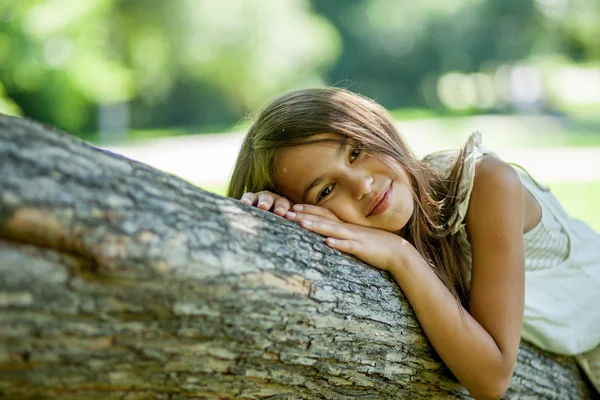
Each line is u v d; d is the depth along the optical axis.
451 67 38.41
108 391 1.53
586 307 2.60
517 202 2.24
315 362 1.82
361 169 2.14
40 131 1.47
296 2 29.73
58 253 1.40
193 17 26.47
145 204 1.53
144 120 29.38
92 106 22.95
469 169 2.26
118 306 1.47
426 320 2.05
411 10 37.31
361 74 37.72
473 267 2.25
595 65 40.44
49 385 1.44
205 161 13.67
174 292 1.52
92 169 1.49
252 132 2.43
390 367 2.01
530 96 36.56
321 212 2.08
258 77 28.39
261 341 1.69
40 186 1.38
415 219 2.25
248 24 27.73
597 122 22.19
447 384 2.20
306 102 2.20
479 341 2.07
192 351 1.59
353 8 37.25
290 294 1.72
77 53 15.32
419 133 19.38
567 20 38.22
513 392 2.38
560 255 2.61
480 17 38.19
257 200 2.15
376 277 2.01
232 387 1.70
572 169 10.93
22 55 14.20
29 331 1.38
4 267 1.34
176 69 27.70
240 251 1.65
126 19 25.44
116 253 1.43
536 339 2.51
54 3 13.87
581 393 2.73
